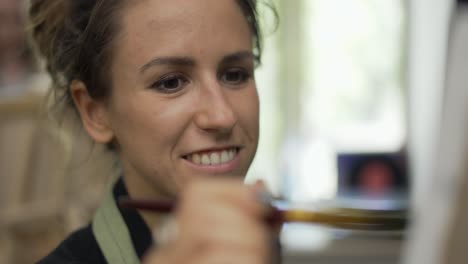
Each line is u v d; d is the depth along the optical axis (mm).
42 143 1693
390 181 2168
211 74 701
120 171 848
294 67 2270
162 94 707
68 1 818
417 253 1025
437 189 1039
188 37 692
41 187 1726
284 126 2289
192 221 328
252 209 336
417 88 2121
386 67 2209
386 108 2213
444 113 1076
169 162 713
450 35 1093
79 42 789
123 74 728
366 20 2223
